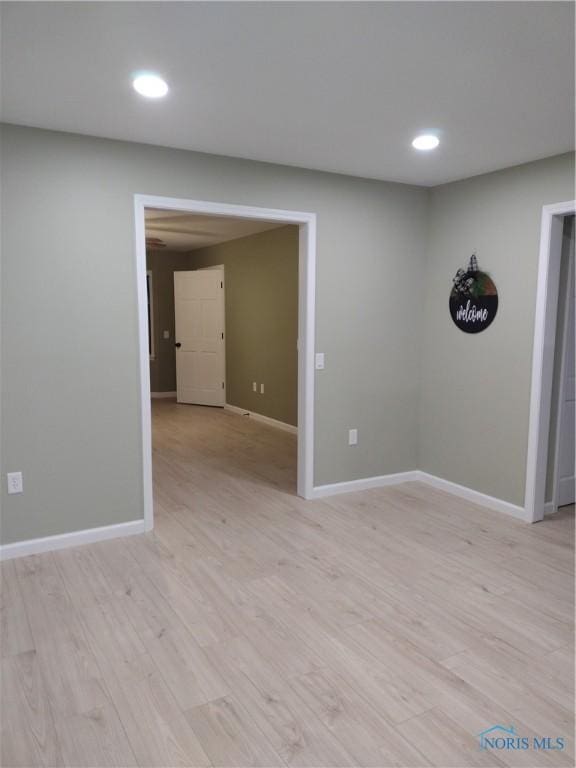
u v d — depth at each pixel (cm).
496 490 396
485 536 350
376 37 196
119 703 201
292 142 321
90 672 218
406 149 332
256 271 700
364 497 424
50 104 262
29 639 239
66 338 316
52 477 320
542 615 260
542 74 227
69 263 312
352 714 196
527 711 199
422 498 422
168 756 178
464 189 407
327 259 400
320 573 300
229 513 388
